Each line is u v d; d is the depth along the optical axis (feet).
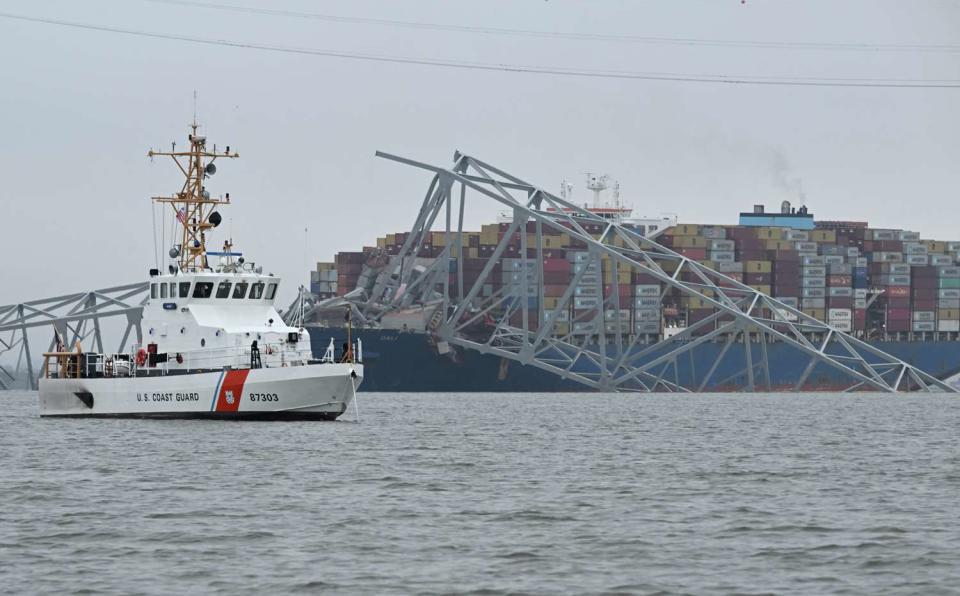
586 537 407.44
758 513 455.22
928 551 387.96
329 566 364.79
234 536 403.75
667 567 366.43
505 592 338.34
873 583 349.20
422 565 366.84
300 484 511.81
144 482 513.86
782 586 345.51
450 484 522.06
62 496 480.64
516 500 480.23
